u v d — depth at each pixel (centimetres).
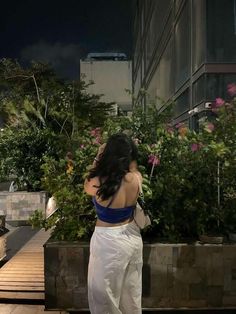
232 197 453
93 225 453
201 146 435
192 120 1113
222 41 991
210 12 995
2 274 507
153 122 484
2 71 1792
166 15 1627
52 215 480
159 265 409
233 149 435
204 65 987
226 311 414
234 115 450
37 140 962
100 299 298
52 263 414
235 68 984
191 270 409
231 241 421
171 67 1501
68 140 894
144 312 412
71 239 439
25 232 819
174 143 445
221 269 409
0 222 654
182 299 409
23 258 581
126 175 304
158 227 445
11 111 1446
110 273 295
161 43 1770
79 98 1886
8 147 960
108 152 307
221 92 980
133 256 305
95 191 305
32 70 1844
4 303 444
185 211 445
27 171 957
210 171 446
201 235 422
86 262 412
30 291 457
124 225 302
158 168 452
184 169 447
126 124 483
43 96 1586
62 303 414
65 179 481
